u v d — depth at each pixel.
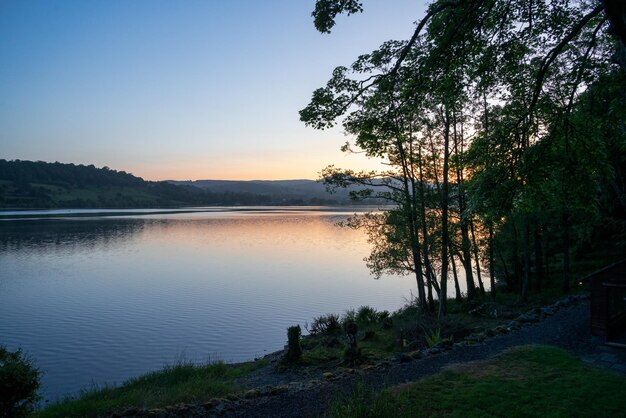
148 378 15.44
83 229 105.19
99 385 16.66
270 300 33.91
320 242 85.69
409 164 24.27
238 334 24.62
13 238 82.88
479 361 12.80
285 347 21.55
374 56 8.93
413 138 22.88
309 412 9.57
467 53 8.80
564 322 17.77
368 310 27.31
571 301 22.20
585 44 9.96
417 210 24.42
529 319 18.44
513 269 36.41
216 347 22.27
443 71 8.89
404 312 27.53
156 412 9.73
